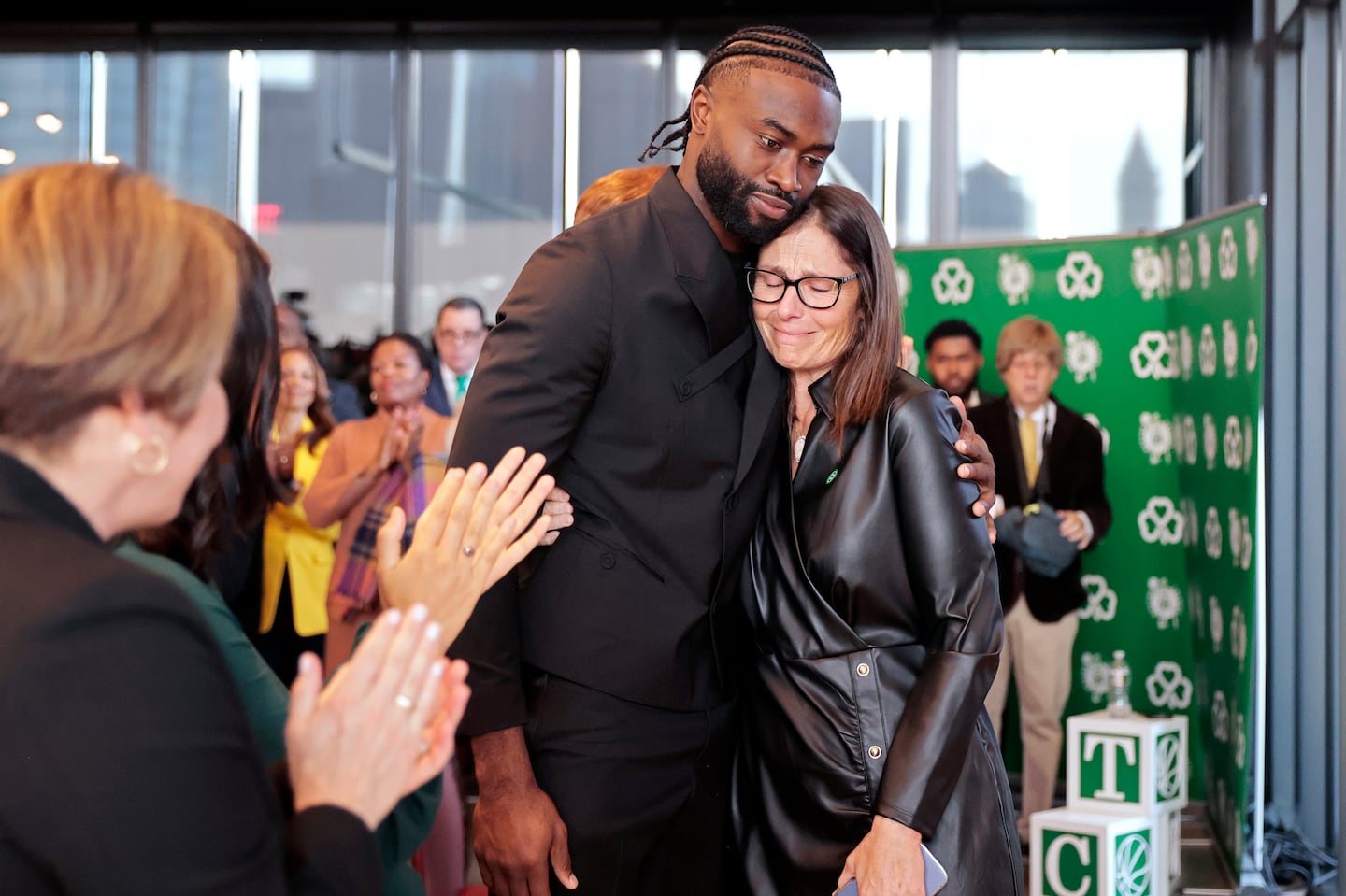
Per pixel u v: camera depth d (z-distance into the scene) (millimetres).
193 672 838
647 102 6754
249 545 1586
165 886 799
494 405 1727
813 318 1842
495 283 6891
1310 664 4832
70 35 6852
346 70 6852
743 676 1990
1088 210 6461
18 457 861
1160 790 3818
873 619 1862
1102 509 4684
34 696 783
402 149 6844
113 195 879
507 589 1749
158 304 856
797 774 1876
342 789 928
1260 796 4207
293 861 883
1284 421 5125
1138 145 6426
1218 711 4453
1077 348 4977
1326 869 4359
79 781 784
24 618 796
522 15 6672
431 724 1004
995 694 4719
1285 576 5160
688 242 1840
